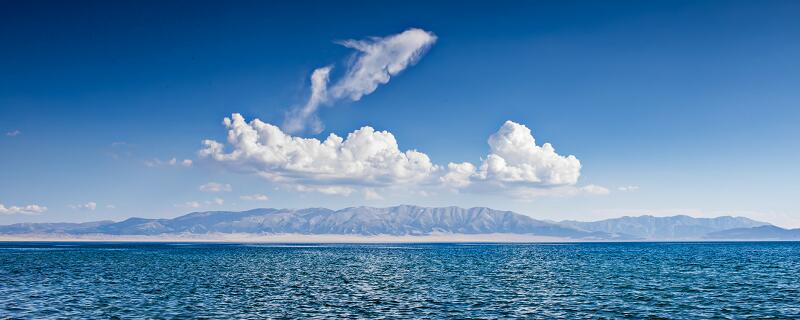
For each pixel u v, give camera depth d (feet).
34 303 167.63
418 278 254.27
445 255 532.73
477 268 322.96
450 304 169.68
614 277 254.06
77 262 371.35
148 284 221.46
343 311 156.76
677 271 287.48
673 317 147.43
